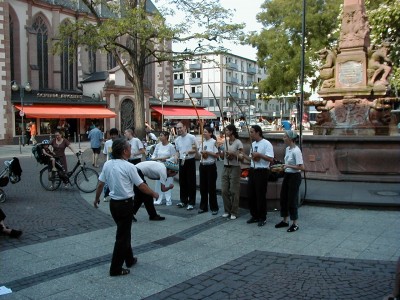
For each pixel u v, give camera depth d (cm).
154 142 2477
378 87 1336
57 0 4709
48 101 4031
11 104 3781
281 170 890
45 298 472
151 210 841
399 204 868
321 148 1206
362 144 1167
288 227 765
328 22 3256
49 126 4016
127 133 1019
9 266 579
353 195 964
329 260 587
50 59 4638
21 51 4300
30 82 4356
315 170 1217
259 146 779
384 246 644
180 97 8694
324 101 1445
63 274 546
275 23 3578
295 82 3431
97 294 482
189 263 585
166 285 508
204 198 910
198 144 959
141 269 562
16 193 1184
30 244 684
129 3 2384
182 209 948
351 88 1362
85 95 4794
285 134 734
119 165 541
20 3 4259
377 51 1361
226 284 508
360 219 810
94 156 1875
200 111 5775
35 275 544
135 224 814
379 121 1334
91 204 1023
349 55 1377
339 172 1191
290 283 507
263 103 8344
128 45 2612
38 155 1220
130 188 545
